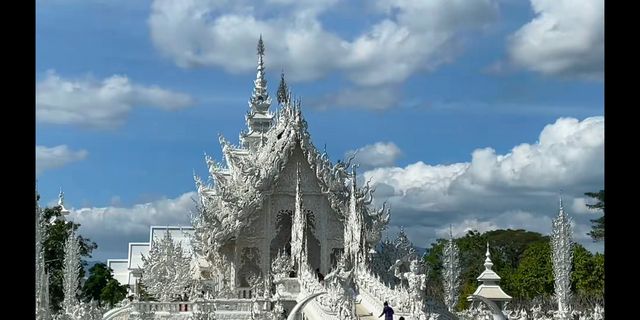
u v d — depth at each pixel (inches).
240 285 3796.8
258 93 4584.2
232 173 3998.5
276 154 3732.8
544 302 3174.2
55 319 1991.9
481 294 2011.6
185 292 3489.2
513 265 4749.0
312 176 3745.1
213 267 3846.0
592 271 3147.1
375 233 3538.4
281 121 3799.2
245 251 3774.6
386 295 2329.0
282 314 2898.6
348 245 3152.1
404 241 3412.9
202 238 3826.3
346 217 3614.7
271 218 3745.1
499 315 1873.8
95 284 4180.6
